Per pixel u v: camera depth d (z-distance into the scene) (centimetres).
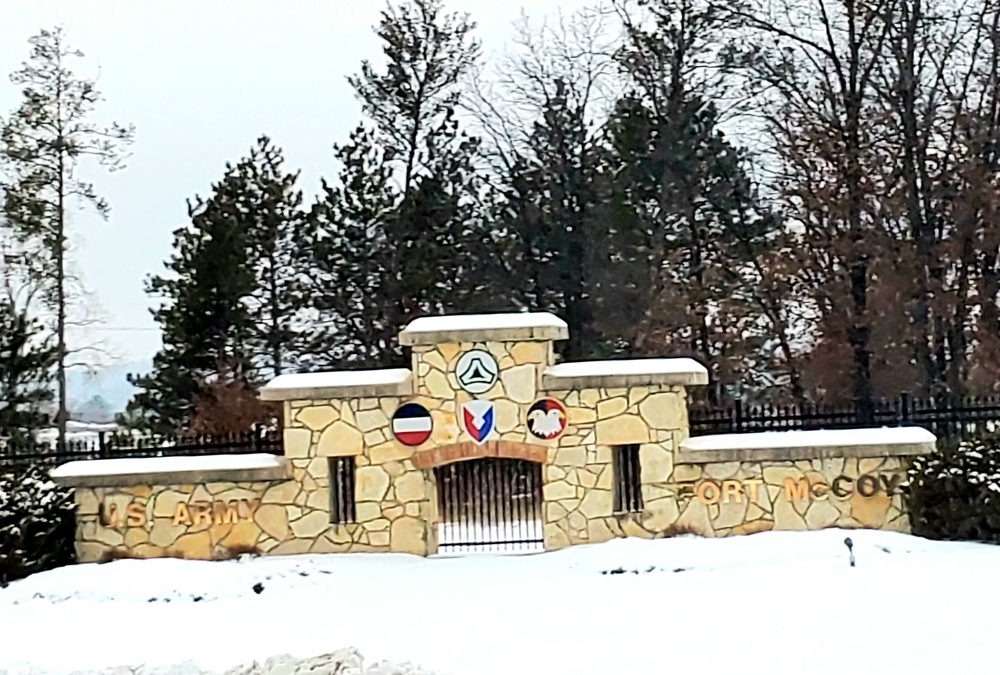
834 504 1642
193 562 1625
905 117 2703
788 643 1005
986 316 2678
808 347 2947
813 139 2748
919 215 2694
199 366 3006
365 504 1703
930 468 1603
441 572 1544
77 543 1727
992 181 2631
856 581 1307
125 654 1130
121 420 3041
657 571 1463
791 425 1941
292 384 1727
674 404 1681
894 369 2800
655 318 2897
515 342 1703
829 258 2791
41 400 2995
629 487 1692
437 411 1700
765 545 1522
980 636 995
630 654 995
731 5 2909
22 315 2970
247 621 1283
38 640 1228
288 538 1708
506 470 1848
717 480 1667
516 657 1007
